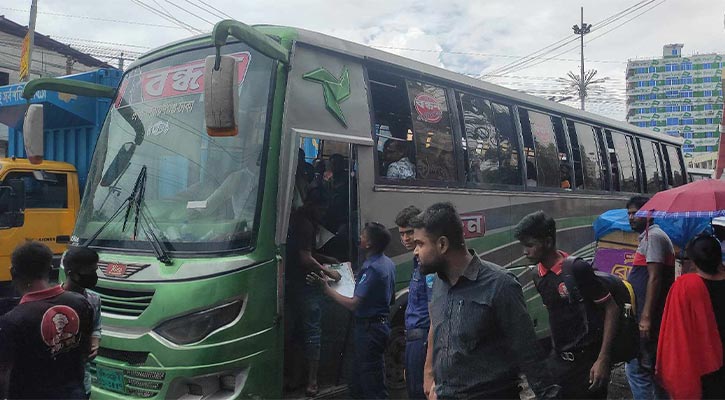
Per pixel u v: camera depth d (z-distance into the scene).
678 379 3.51
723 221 4.26
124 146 5.18
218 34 3.75
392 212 5.43
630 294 3.46
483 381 2.70
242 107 4.67
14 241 8.27
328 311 5.11
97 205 5.06
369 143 5.28
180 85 5.06
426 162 5.96
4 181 8.30
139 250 4.50
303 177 5.04
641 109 61.53
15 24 22.16
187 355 4.01
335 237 5.31
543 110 8.20
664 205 4.79
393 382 5.57
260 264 4.25
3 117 10.13
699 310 3.51
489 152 6.91
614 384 6.55
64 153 9.62
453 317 2.77
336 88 5.11
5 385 3.05
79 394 3.32
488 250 6.58
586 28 37.53
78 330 3.31
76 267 3.73
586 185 8.93
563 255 3.56
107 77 8.83
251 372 4.13
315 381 4.77
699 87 59.44
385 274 4.59
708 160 39.84
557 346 3.45
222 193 4.48
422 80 6.16
